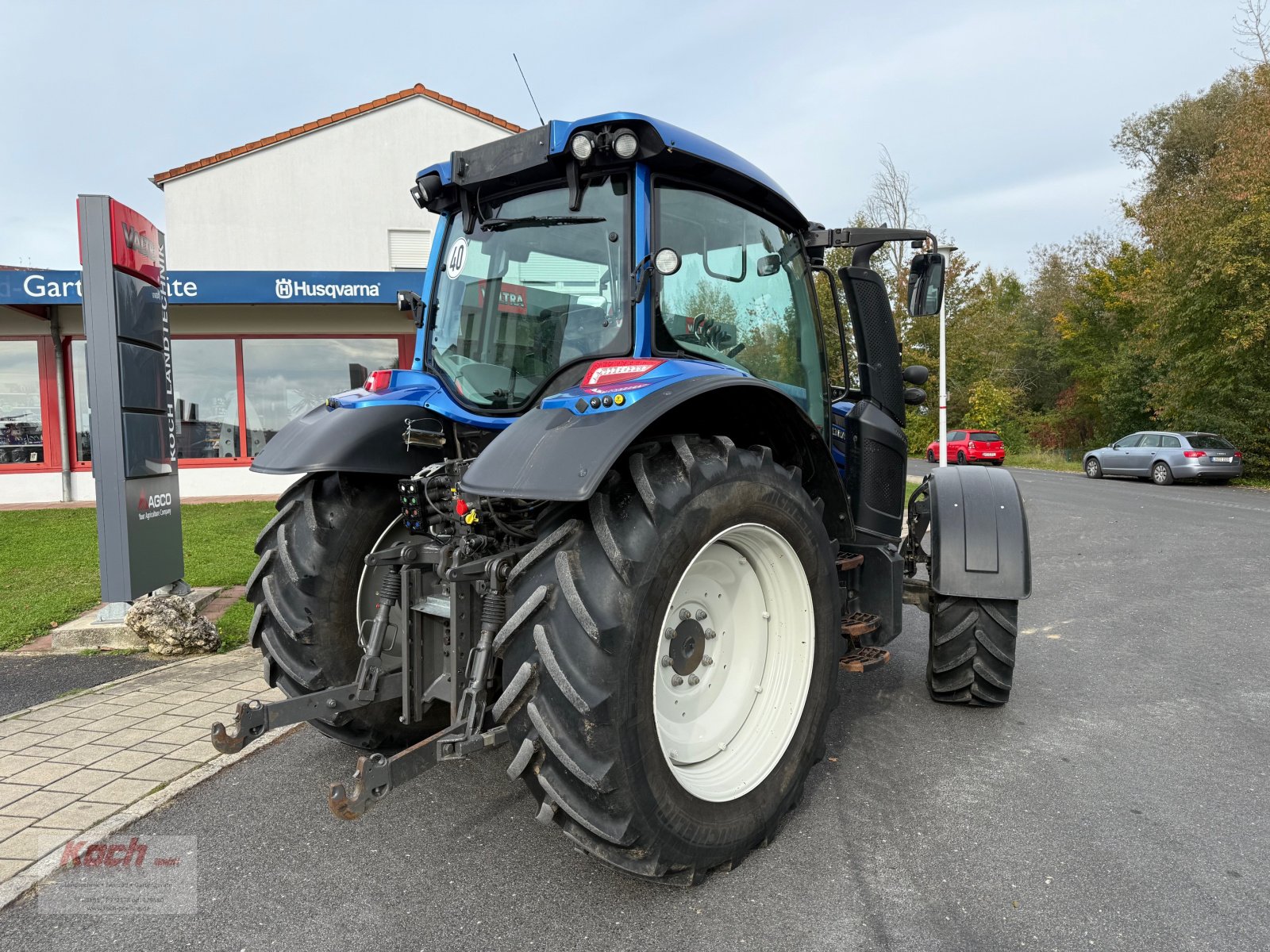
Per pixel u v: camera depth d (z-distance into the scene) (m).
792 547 2.66
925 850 2.61
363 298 11.90
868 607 3.59
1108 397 32.91
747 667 2.73
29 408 12.72
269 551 2.94
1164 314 22.42
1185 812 2.90
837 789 3.08
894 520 3.82
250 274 11.60
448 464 2.72
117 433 4.92
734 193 3.09
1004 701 3.89
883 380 3.89
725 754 2.58
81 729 3.62
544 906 2.28
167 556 5.45
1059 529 11.88
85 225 4.83
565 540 2.18
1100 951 2.09
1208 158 33.50
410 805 2.91
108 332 4.88
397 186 15.80
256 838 2.67
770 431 2.88
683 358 2.78
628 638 2.06
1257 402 21.27
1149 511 14.44
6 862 2.50
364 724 3.02
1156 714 3.98
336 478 2.99
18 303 11.18
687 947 2.10
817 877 2.45
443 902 2.30
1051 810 2.91
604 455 2.04
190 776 3.12
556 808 2.11
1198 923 2.22
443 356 3.21
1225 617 6.22
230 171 15.37
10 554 8.09
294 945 2.11
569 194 2.80
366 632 2.85
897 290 25.03
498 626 2.32
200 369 12.92
